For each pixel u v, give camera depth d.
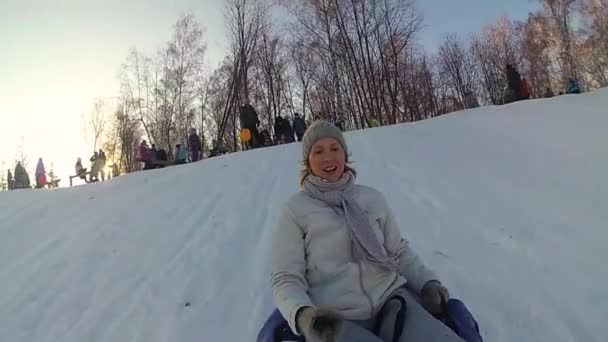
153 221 5.64
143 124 40.06
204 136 38.88
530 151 6.40
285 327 2.27
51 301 3.89
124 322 3.35
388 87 31.47
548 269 3.27
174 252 4.54
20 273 4.60
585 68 36.31
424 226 4.31
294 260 2.30
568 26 37.16
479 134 7.96
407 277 2.51
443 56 48.56
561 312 2.78
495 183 5.27
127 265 4.40
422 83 43.72
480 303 2.98
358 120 33.31
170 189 7.27
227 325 3.11
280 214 2.42
